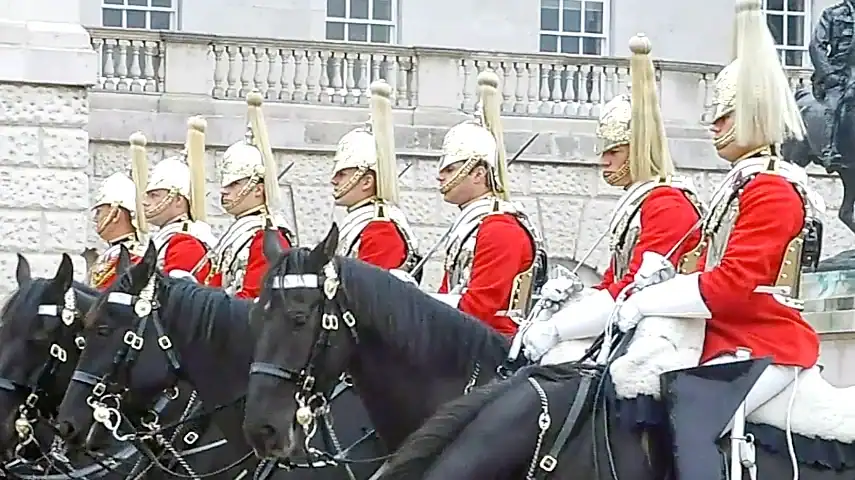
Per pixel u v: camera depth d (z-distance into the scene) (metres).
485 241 11.44
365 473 10.62
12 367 11.40
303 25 29.62
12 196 22.84
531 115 28.64
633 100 11.20
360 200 13.37
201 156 16.36
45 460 12.02
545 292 9.87
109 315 10.96
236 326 10.89
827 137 17.73
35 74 22.97
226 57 27.45
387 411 9.71
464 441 8.60
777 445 8.88
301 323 9.31
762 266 8.94
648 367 8.82
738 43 9.47
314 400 9.42
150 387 10.98
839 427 8.91
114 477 11.93
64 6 23.39
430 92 28.11
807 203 9.18
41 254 22.94
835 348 14.20
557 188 28.58
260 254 13.63
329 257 9.48
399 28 30.16
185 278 11.60
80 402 10.91
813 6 32.31
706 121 29.19
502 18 30.56
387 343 9.59
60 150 23.11
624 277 10.66
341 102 27.92
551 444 8.65
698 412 8.66
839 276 15.21
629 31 31.02
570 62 28.80
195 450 11.29
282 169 27.41
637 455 8.72
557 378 8.89
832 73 17.91
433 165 27.91
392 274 9.80
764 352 9.02
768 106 9.27
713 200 9.52
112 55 26.89
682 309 8.95
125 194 17.25
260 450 9.24
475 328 9.78
